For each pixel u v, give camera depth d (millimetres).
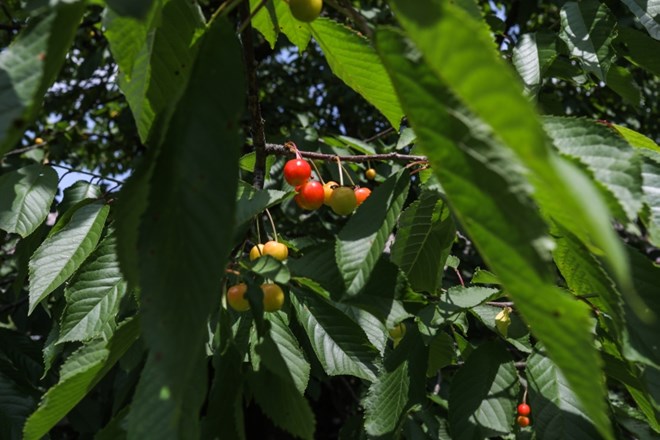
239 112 951
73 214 2256
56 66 966
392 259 2186
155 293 876
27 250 2625
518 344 2373
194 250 881
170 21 1274
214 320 1843
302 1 1410
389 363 2352
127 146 7254
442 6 652
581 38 2748
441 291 2480
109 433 1526
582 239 1229
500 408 2213
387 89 1609
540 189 993
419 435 2932
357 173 4637
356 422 3137
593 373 854
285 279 1569
